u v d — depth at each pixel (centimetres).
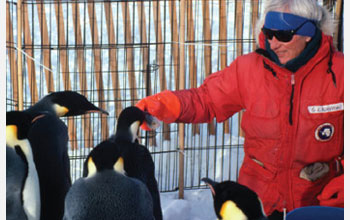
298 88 194
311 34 186
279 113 198
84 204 138
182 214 357
